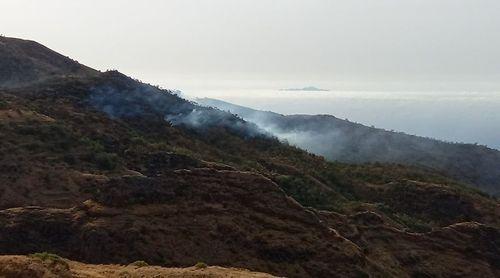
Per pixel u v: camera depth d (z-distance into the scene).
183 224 33.09
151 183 35.44
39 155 47.41
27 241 31.02
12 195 41.00
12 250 30.44
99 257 29.89
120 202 33.62
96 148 53.34
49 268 22.81
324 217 43.44
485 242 45.12
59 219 32.41
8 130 49.97
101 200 34.00
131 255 30.09
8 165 44.09
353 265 34.09
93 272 24.88
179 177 36.75
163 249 30.80
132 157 55.56
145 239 31.12
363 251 39.81
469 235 45.38
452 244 44.38
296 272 32.16
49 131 52.50
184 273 24.94
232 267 30.45
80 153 51.06
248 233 33.78
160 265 29.73
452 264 42.47
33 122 53.78
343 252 34.56
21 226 31.67
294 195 56.62
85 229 31.19
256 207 36.19
